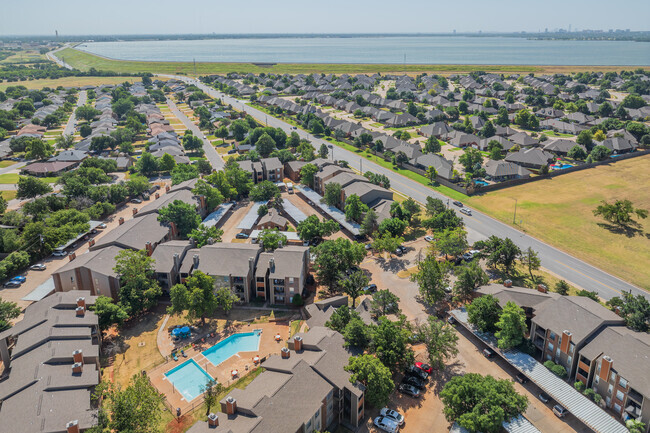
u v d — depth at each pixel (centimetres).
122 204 18038
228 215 16862
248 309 11375
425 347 9950
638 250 13912
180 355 9706
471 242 14388
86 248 14400
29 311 9906
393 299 10388
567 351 8662
